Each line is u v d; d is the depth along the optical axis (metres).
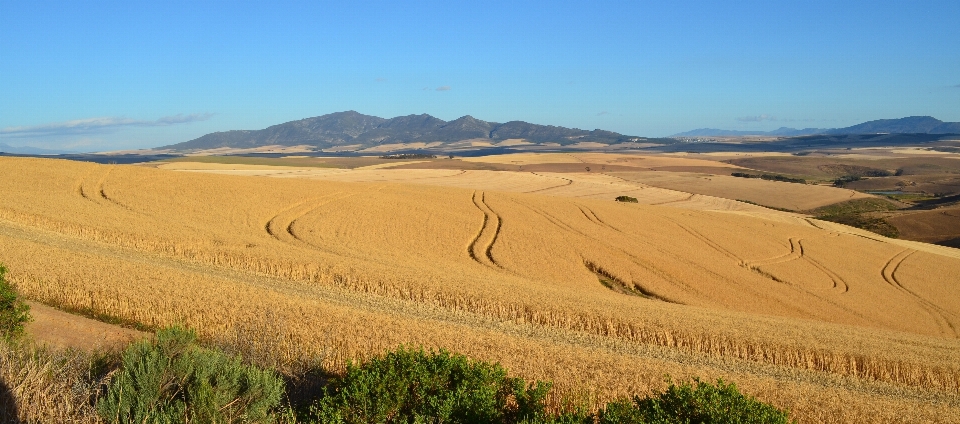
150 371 10.88
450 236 50.94
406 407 11.42
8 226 39.66
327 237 47.38
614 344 25.45
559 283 41.56
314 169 128.38
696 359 24.23
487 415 11.03
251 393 11.18
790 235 63.06
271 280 32.78
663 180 130.75
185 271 31.84
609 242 52.22
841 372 23.78
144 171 63.78
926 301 46.44
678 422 10.73
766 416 10.91
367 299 30.03
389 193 65.00
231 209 53.09
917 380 22.97
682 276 45.72
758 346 24.95
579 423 11.24
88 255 31.25
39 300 22.05
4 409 10.20
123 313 20.94
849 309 42.69
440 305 30.09
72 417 10.20
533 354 20.25
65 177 57.78
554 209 63.19
